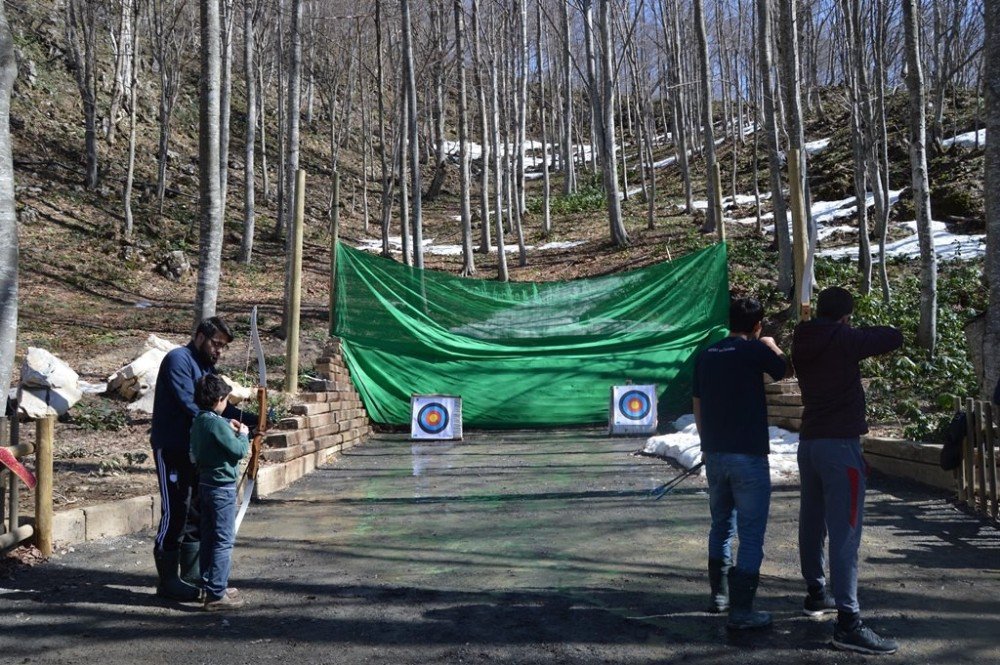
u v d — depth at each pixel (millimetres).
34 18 35438
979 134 26859
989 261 8078
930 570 5660
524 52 32906
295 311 13562
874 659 4164
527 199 39125
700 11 25703
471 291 15398
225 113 24891
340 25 40406
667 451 11250
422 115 46594
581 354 15359
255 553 6496
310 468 10914
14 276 7023
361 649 4414
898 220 23734
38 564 6113
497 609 5020
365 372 15023
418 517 7828
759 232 25672
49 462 6320
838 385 4504
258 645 4500
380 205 38500
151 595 5410
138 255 25062
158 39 29438
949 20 31406
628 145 52000
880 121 17297
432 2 32125
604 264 25578
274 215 33688
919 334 14398
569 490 9070
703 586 5422
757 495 4605
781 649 4316
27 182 27562
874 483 8797
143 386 13281
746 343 4812
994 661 4117
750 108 49094
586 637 4527
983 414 7172
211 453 5098
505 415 15164
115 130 33719
